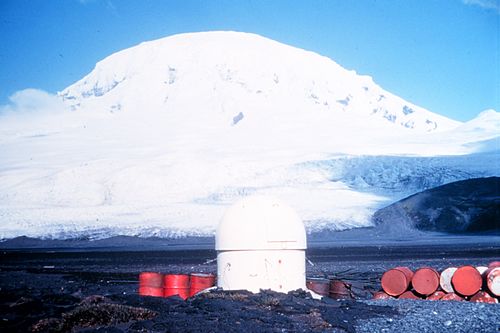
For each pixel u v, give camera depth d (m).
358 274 24.50
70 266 37.56
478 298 15.16
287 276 14.77
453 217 95.38
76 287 21.42
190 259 44.12
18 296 17.08
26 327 11.28
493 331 10.54
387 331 10.71
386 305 14.34
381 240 86.69
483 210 95.31
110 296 15.12
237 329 10.49
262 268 14.60
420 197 103.81
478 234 89.38
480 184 104.81
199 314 12.41
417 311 13.16
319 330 10.90
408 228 95.19
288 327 10.94
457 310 13.15
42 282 24.22
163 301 14.13
